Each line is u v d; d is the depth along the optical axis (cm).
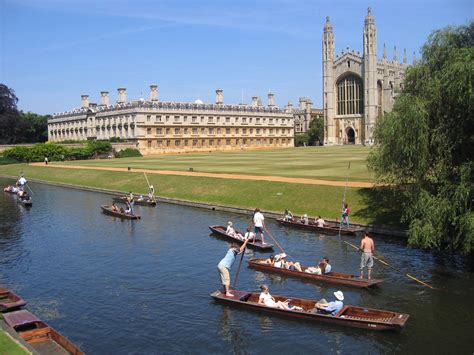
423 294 2120
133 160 9225
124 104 12700
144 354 1642
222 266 2072
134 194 5288
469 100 2348
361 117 15638
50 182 6944
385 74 15825
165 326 1848
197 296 2145
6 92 13350
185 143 12938
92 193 5766
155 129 12256
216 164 7094
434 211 2441
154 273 2480
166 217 4006
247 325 1842
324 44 16212
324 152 10119
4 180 7675
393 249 2798
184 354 1639
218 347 1681
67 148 10462
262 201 4200
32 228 3678
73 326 1861
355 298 2092
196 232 3397
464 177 2386
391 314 1777
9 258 2825
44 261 2750
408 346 1656
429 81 2739
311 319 1836
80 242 3184
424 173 2728
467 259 2588
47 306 2067
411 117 2661
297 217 3731
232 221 3766
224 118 14000
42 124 16450
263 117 15275
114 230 3538
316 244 2975
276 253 2814
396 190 3309
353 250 2828
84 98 14775
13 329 1587
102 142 11012
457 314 1908
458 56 2534
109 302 2097
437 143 2659
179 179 5381
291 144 16462
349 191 3862
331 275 2303
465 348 1639
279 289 2227
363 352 1627
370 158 3275
